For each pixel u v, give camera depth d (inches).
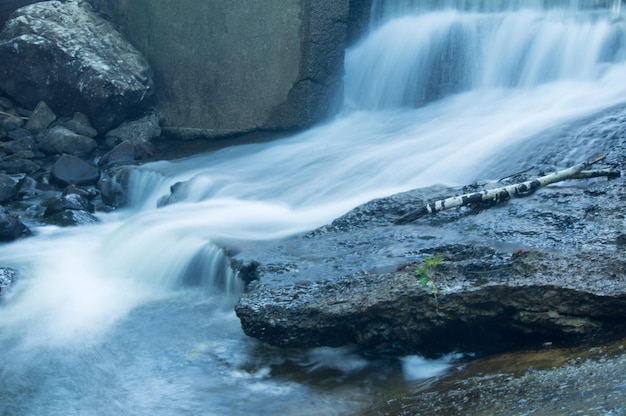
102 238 331.3
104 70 437.1
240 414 176.7
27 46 442.6
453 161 300.5
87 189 400.8
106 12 483.8
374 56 425.7
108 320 239.6
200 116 450.0
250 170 370.6
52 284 273.9
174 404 185.0
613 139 257.6
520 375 156.1
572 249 191.2
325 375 190.5
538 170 260.8
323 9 396.5
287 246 241.0
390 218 246.2
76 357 216.5
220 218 302.2
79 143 434.9
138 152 431.5
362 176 323.6
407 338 189.3
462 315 184.5
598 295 174.2
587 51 352.5
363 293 195.0
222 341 216.4
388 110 413.7
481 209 232.2
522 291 181.0
